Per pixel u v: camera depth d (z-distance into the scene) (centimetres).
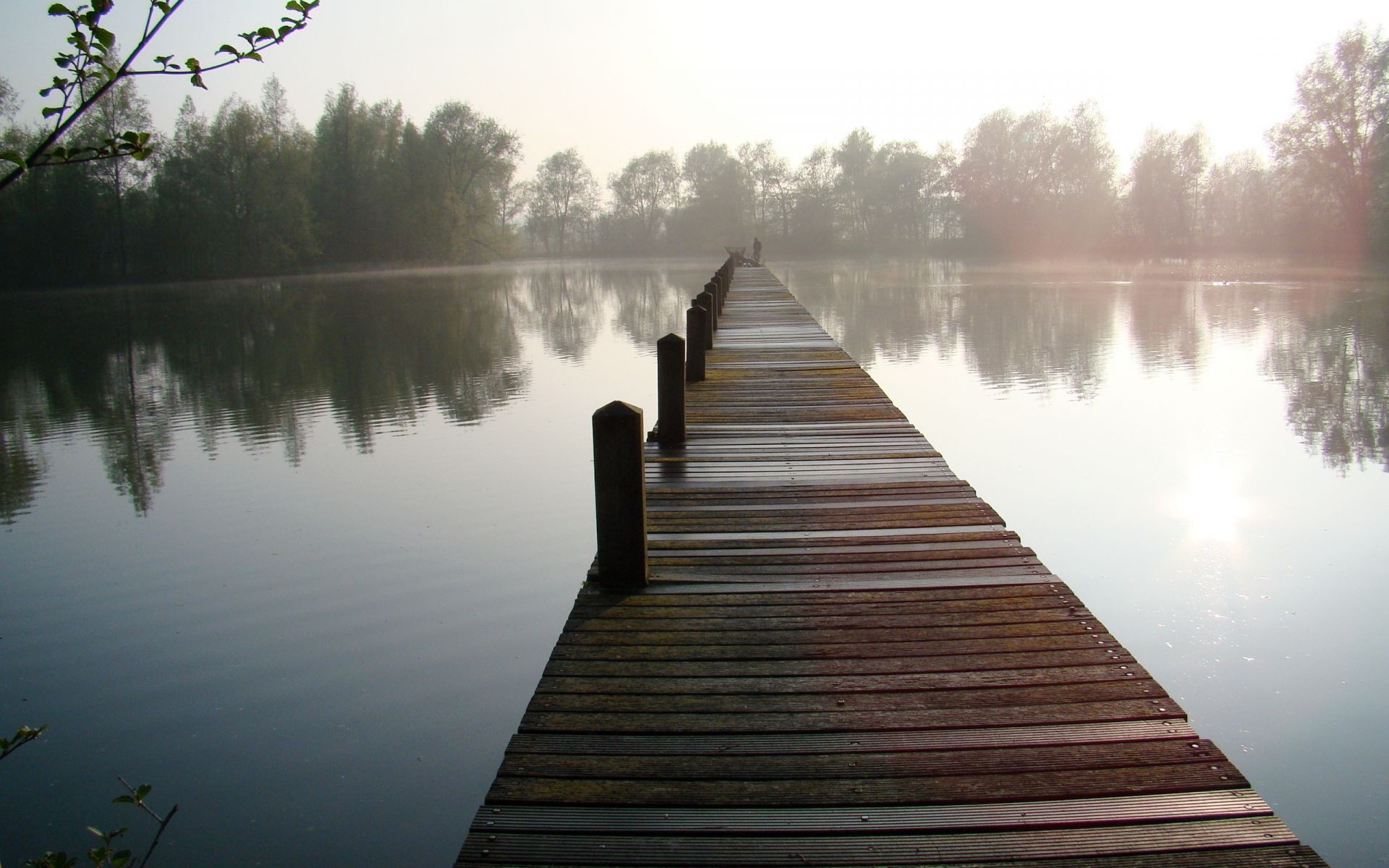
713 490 514
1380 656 436
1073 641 317
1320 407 1019
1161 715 267
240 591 551
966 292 2958
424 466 841
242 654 470
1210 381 1198
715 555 410
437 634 491
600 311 2502
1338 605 496
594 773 244
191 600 538
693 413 725
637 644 321
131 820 339
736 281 2395
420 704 420
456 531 655
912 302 2550
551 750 255
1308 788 340
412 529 659
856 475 539
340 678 444
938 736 259
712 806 230
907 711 273
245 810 344
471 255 6094
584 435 958
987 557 401
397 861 316
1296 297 2428
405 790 356
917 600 355
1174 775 239
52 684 440
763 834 220
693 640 323
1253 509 674
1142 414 1011
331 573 579
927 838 217
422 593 545
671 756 252
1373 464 786
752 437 644
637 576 372
